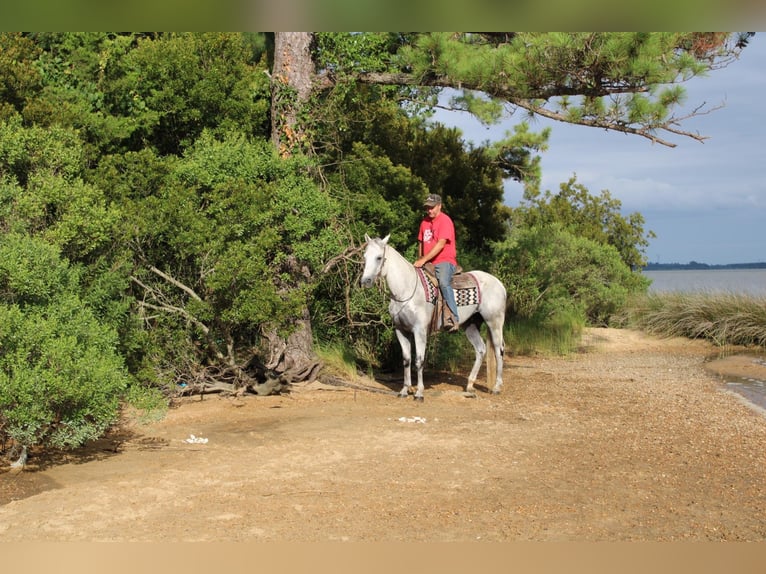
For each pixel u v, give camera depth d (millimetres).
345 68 12672
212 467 7359
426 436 8789
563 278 22719
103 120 12375
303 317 12281
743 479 7242
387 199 14898
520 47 11422
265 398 11008
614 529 5754
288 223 11195
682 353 18469
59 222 9000
